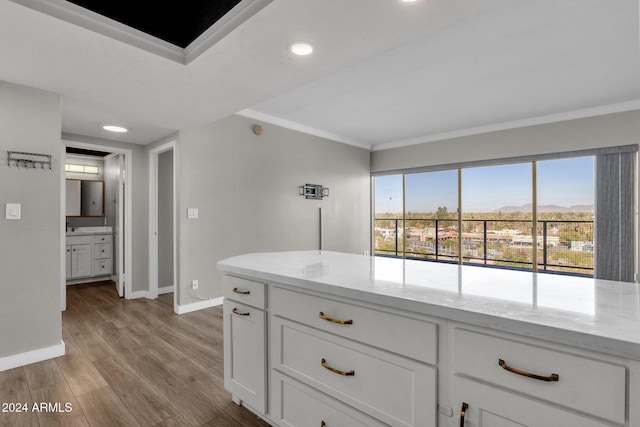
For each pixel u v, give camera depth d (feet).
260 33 5.86
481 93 12.28
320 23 5.58
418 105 13.62
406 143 19.70
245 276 5.84
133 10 6.27
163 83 8.02
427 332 3.45
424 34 5.95
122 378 7.35
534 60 9.60
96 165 19.71
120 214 14.69
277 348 5.21
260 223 14.70
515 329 2.85
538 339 2.79
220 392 6.79
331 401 4.42
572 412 2.62
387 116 15.15
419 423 3.53
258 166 14.66
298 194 16.46
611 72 10.45
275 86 8.25
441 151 18.33
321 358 4.56
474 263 17.80
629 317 2.89
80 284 17.06
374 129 17.39
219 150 13.29
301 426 4.87
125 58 6.72
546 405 2.73
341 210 18.97
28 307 8.00
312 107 13.87
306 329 4.74
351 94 12.40
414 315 3.59
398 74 10.15
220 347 9.15
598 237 13.82
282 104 13.34
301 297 4.82
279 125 15.56
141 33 6.35
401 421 3.69
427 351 3.46
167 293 15.38
